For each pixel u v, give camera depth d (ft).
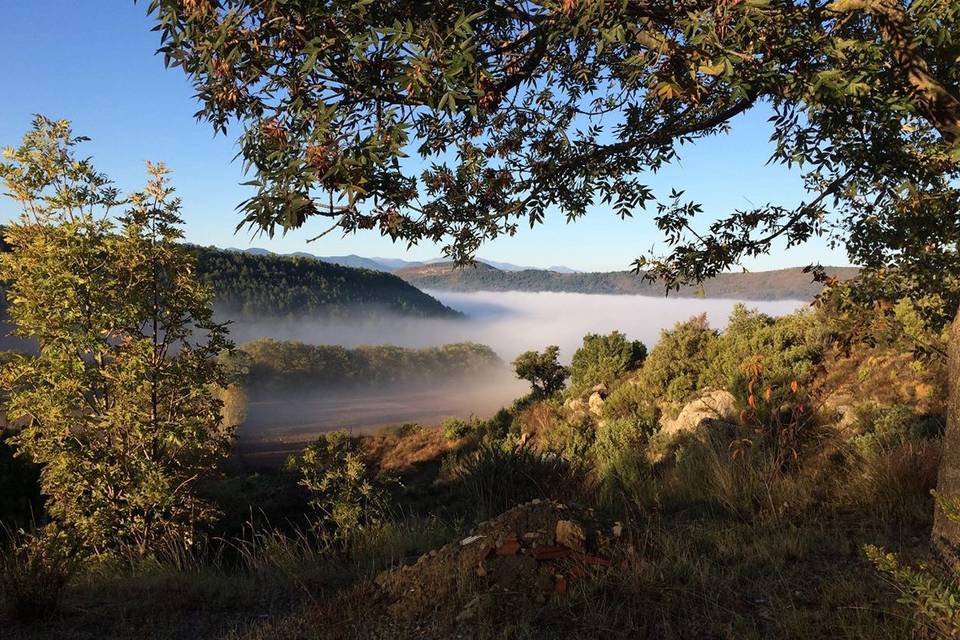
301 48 8.71
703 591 10.82
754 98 10.34
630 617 10.03
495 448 21.66
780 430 20.98
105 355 35.27
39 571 13.25
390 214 9.40
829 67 9.16
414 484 74.13
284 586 14.61
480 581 11.62
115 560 26.68
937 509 11.09
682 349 60.90
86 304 32.27
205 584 14.87
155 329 34.71
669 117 13.48
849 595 9.98
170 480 32.71
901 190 11.95
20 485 40.60
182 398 34.99
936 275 14.17
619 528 13.14
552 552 12.01
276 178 7.90
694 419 42.91
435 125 12.37
